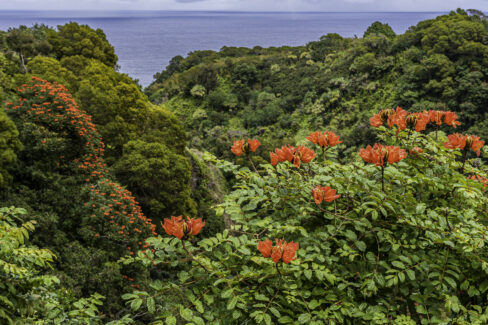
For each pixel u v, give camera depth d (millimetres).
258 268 2057
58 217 11094
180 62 97312
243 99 74688
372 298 2039
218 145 40000
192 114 73875
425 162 2725
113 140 17953
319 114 59719
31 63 20297
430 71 50938
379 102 54812
